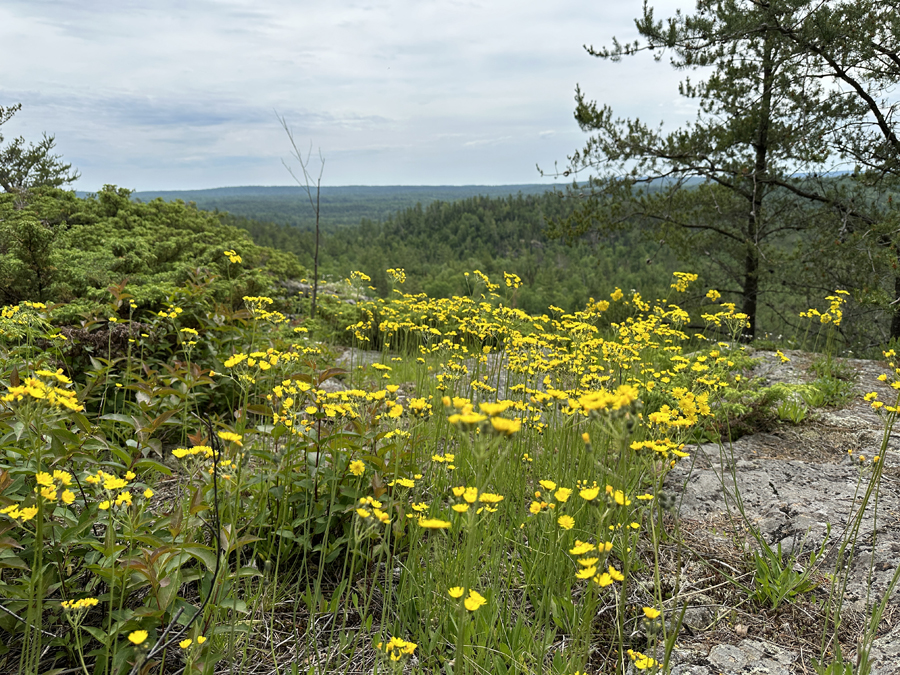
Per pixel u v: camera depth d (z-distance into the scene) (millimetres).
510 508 2988
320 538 2742
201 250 7449
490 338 5488
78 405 2119
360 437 2754
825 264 10445
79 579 2223
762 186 11219
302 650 2182
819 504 3148
